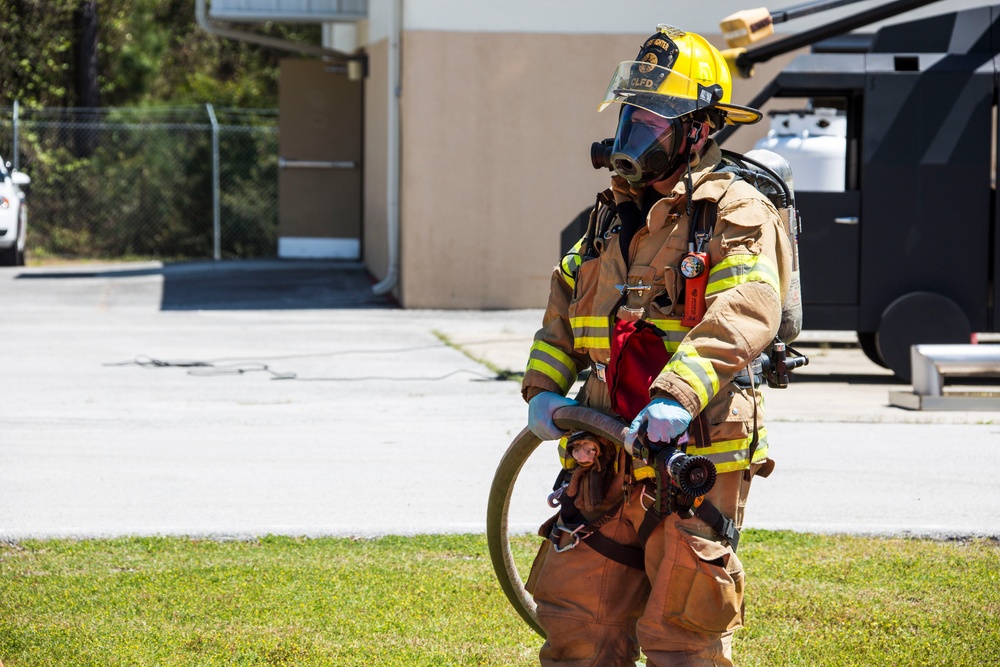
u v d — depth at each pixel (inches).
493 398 899.4
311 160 1977.1
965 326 976.9
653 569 285.7
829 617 418.3
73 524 536.4
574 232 1040.2
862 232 981.8
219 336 1220.5
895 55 980.6
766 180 302.8
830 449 722.2
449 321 1371.8
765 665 375.6
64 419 796.0
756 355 267.4
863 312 988.6
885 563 481.7
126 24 2628.0
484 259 1478.8
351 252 2005.4
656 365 282.4
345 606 429.7
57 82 2477.9
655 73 287.3
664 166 284.0
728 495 284.4
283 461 676.7
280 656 381.4
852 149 1016.9
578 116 1470.2
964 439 757.3
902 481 636.1
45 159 2143.2
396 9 1497.3
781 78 973.2
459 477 639.8
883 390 969.5
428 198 1469.0
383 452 704.4
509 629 409.4
